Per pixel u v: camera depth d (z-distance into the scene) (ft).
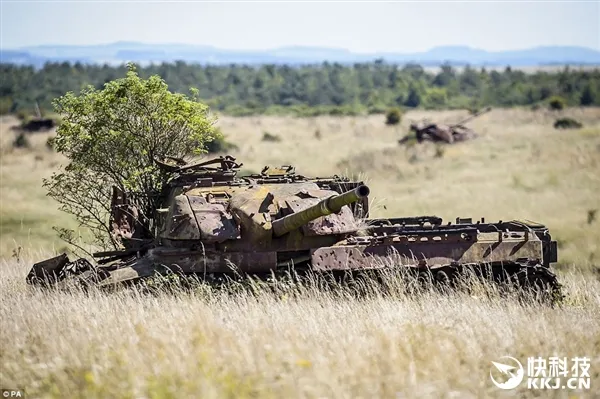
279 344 122.31
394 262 167.63
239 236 167.02
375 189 387.14
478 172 432.25
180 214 168.76
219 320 138.82
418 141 567.59
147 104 199.00
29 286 170.91
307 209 158.71
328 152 559.79
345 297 165.48
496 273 173.99
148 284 161.79
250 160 506.07
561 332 134.62
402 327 132.98
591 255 257.14
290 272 168.04
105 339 126.62
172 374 111.45
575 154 476.54
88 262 173.78
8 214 337.52
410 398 106.32
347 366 114.21
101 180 207.31
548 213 322.55
